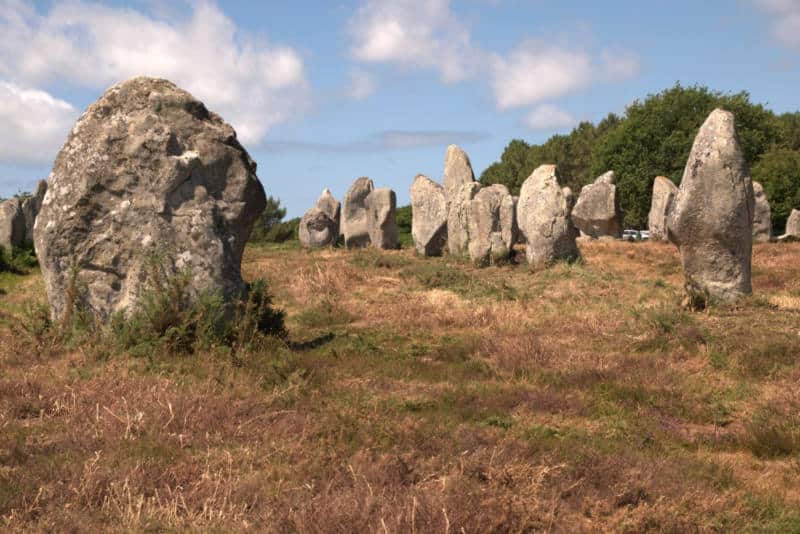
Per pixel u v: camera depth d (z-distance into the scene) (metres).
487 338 12.44
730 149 15.02
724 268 15.14
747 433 7.50
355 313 15.77
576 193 75.25
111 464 5.59
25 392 7.82
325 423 6.88
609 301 16.52
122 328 10.59
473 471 5.64
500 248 25.33
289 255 28.94
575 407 8.42
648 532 4.91
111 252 11.16
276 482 5.41
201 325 10.50
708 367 10.55
